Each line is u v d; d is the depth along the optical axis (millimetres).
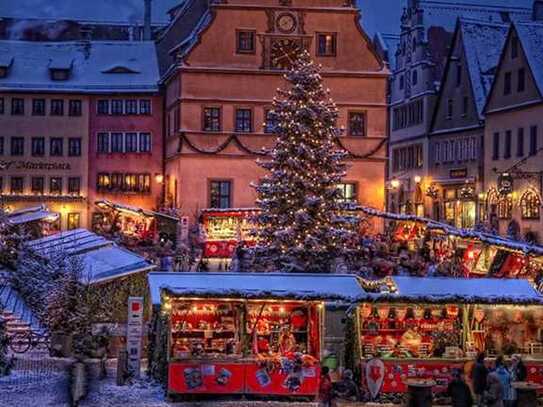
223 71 68375
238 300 29922
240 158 68500
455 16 93812
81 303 35344
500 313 31391
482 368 28125
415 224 54469
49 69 80062
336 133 48781
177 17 83562
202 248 58438
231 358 29672
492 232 62188
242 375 29625
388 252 52625
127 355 31766
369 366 29797
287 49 68812
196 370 29344
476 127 78750
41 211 66250
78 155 79188
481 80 80188
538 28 72938
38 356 35250
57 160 79188
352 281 31828
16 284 43875
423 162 88562
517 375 28984
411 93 91938
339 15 69062
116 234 60844
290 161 47406
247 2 68562
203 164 68312
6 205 68812
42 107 79312
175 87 71750
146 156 78625
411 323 31078
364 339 30875
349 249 48188
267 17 68750
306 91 48188
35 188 79250
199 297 29328
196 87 68312
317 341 30672
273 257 46906
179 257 53000
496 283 31969
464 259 46906
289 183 47531
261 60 68750
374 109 69000
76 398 26875
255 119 68625
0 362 31828
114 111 78938
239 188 68562
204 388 29359
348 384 29922
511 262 44062
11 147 79188
